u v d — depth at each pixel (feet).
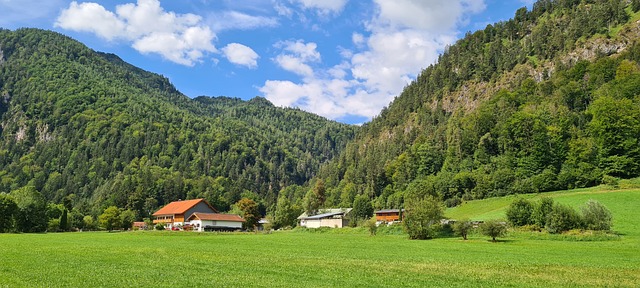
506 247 211.61
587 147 480.23
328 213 540.93
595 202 262.06
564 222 257.96
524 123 556.92
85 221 486.38
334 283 96.12
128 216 504.43
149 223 543.39
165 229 438.81
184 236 315.37
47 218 422.41
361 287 91.86
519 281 103.71
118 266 118.52
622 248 200.85
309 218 511.81
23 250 164.14
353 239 287.48
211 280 96.89
